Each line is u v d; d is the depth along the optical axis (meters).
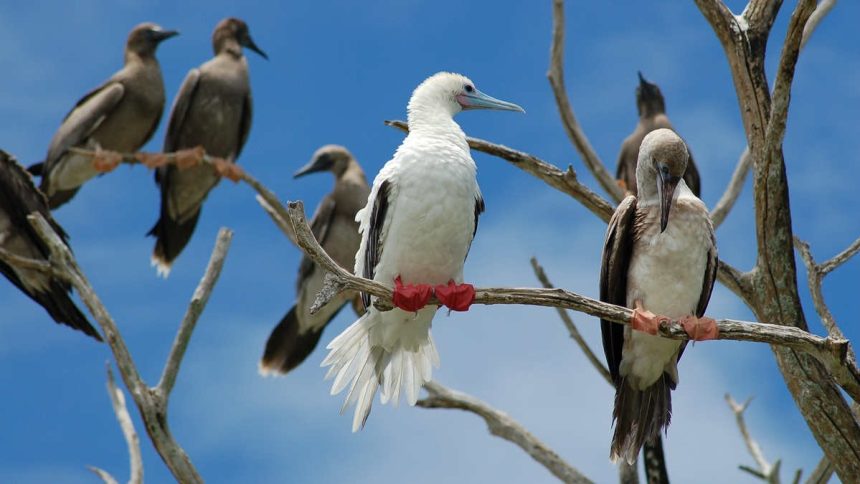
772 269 13.61
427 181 12.06
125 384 15.32
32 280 17.27
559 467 16.77
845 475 13.23
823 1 17.38
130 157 20.81
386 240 12.22
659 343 12.09
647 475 15.89
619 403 12.59
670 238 12.09
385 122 14.19
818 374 13.27
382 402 12.83
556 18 17.52
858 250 13.88
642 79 22.03
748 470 16.23
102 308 15.56
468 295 11.48
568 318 16.19
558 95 17.75
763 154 13.27
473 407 17.12
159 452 15.21
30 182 18.22
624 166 21.73
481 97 13.91
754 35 13.86
